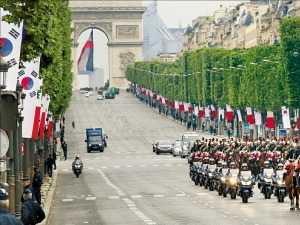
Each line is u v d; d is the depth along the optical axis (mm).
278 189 127500
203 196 143500
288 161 118688
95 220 109250
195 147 175125
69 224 105188
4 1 76250
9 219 50906
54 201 141625
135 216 112875
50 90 158875
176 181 182750
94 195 151875
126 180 191000
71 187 174000
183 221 104125
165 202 133875
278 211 113625
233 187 134875
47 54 110438
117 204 132750
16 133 97438
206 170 157125
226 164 142750
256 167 155625
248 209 117688
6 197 53406
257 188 157625
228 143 165750
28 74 103875
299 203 125000
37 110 107375
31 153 152625
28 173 136000
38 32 83812
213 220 104125
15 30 77812
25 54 84500
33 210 67938
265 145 165125
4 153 66562
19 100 95250
